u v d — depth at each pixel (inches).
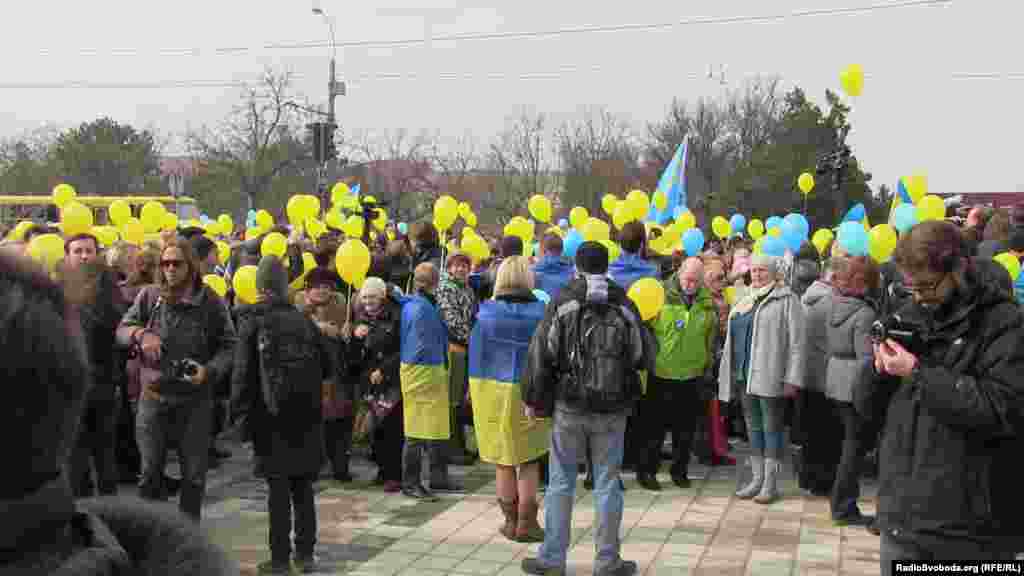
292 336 230.1
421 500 310.3
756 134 2098.9
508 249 335.6
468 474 352.5
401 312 317.1
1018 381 122.7
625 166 1988.2
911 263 130.2
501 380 260.4
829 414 318.3
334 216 581.9
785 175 1776.6
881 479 136.3
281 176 1568.7
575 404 224.4
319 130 901.8
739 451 403.2
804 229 423.2
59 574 41.5
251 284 317.4
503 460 261.7
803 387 305.0
